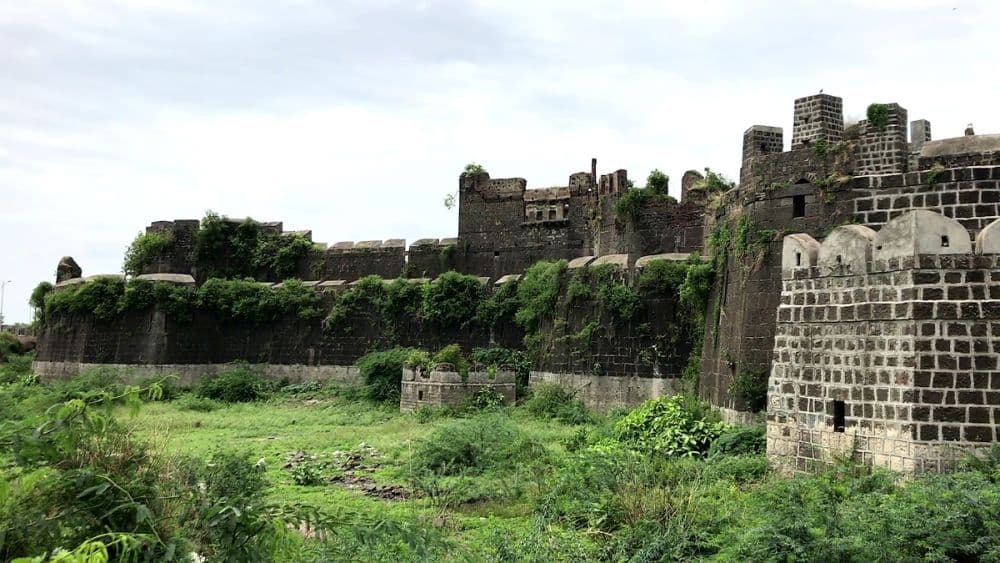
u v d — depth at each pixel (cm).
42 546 802
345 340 5175
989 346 1758
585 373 3978
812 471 1973
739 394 2614
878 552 1244
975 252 1791
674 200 4212
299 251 5650
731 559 1345
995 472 1580
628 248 4297
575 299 4144
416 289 5050
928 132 2938
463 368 4066
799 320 2069
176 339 5203
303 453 2791
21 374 5847
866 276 1911
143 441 1165
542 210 5028
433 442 2564
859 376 1895
